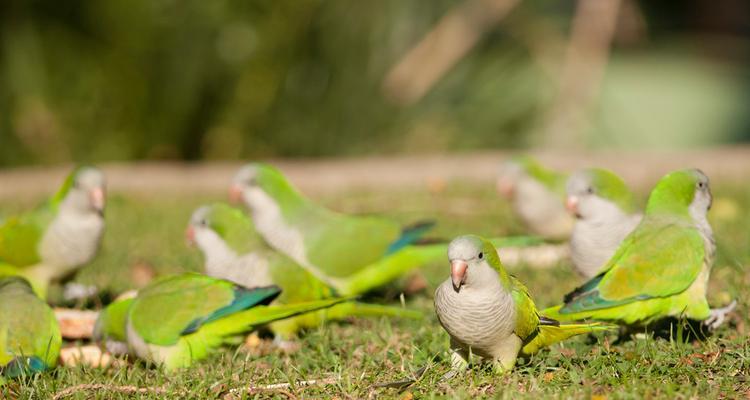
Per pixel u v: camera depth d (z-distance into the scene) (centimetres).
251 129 2262
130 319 816
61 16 2222
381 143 2255
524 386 709
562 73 2294
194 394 729
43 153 2222
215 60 2219
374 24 2244
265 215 1065
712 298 944
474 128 2266
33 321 786
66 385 762
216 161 2270
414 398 704
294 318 879
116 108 2247
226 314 809
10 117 2214
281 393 732
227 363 801
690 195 838
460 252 680
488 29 2292
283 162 2270
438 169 1986
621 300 779
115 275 1158
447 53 2262
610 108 2348
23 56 2200
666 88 2556
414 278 1102
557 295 1003
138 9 2209
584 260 959
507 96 2288
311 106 2261
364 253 1052
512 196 1304
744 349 755
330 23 2231
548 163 2017
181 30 2203
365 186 1848
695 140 2384
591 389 690
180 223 1512
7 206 1675
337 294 918
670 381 698
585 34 2320
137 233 1441
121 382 752
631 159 2045
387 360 791
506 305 691
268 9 2225
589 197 946
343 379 747
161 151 2266
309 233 1058
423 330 866
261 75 2238
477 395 695
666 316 798
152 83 2238
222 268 920
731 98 2567
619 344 817
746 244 1155
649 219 828
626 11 2502
